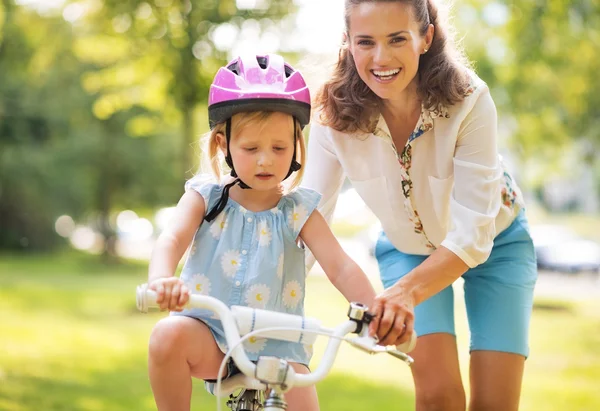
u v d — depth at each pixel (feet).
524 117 49.21
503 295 10.93
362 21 8.91
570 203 161.68
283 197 8.86
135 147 90.43
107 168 91.50
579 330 43.09
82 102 85.10
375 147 10.32
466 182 9.65
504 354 10.77
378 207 10.88
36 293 60.34
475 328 11.08
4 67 79.82
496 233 10.97
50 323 44.11
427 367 10.81
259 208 8.80
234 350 7.31
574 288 65.05
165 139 91.35
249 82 8.29
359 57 9.05
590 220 145.89
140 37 37.32
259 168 8.25
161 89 40.34
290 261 8.78
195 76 37.47
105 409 22.68
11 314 47.29
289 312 8.75
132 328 43.50
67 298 57.62
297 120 8.45
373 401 25.54
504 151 59.16
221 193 8.75
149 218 109.91
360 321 7.74
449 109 9.68
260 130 8.21
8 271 81.10
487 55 46.62
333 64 10.10
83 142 89.30
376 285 59.67
